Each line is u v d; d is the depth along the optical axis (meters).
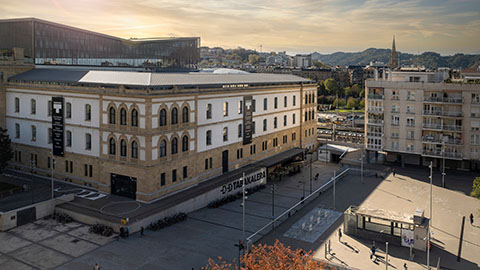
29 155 78.56
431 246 53.81
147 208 60.00
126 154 63.97
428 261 47.00
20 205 60.91
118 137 64.44
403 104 94.56
